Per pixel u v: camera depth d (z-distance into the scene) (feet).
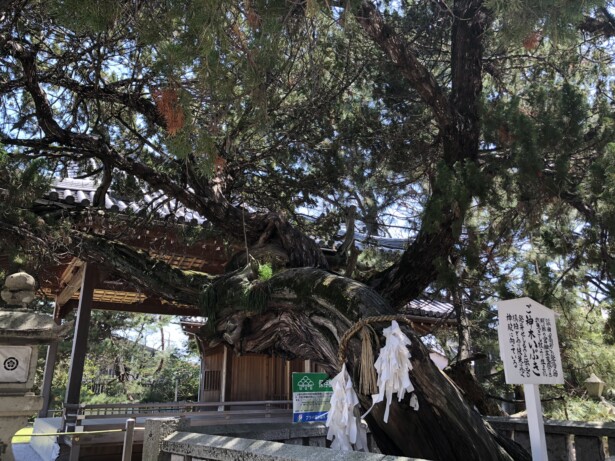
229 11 10.07
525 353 12.08
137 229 23.24
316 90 20.01
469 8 18.21
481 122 16.62
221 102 11.82
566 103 15.29
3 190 15.99
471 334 28.55
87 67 19.02
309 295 13.65
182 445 11.00
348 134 23.89
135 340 71.00
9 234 16.22
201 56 9.77
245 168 22.93
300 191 25.27
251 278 15.65
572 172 16.26
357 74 22.63
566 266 18.30
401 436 11.67
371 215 25.79
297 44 15.79
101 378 69.31
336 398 11.78
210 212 18.21
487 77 25.13
